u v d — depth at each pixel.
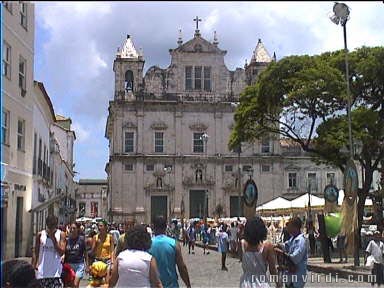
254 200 23.44
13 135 26.34
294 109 32.38
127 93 67.44
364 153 31.61
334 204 28.69
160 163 66.94
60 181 55.84
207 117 68.25
